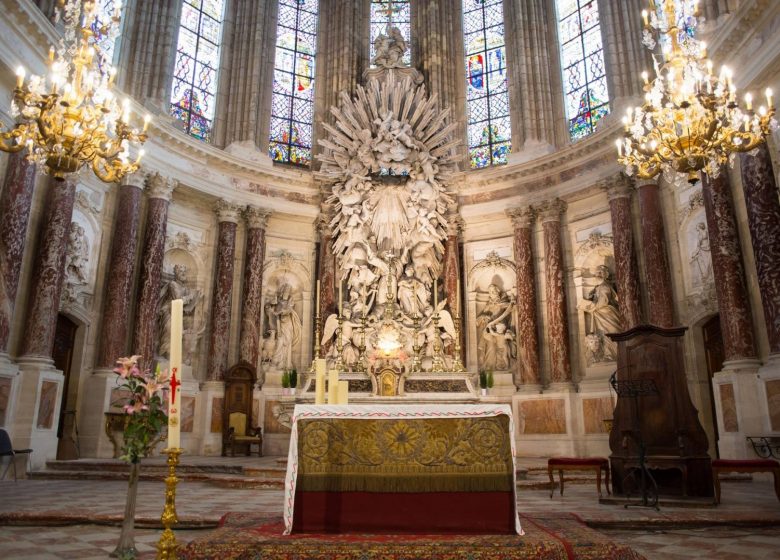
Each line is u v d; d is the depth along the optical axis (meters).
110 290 13.99
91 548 5.14
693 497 7.46
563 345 15.49
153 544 5.36
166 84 16.12
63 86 7.88
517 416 15.64
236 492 9.16
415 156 17.66
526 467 11.34
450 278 17.23
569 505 7.51
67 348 13.43
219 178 16.91
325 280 17.44
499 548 4.35
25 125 7.67
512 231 17.39
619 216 14.85
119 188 14.77
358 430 5.17
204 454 14.96
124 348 13.91
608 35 15.98
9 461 10.33
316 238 18.16
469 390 14.92
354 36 19.80
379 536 4.75
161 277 15.10
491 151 18.62
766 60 10.65
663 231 14.13
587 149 15.74
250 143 17.67
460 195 18.09
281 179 17.84
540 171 16.86
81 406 13.25
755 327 11.13
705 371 13.15
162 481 10.53
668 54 8.30
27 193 11.09
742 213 11.63
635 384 7.88
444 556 4.30
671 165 8.81
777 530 6.12
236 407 15.37
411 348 15.96
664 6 8.56
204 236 16.86
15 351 11.32
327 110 19.30
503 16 19.22
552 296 15.91
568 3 17.97
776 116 10.84
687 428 7.71
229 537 4.62
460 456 5.09
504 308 16.94
